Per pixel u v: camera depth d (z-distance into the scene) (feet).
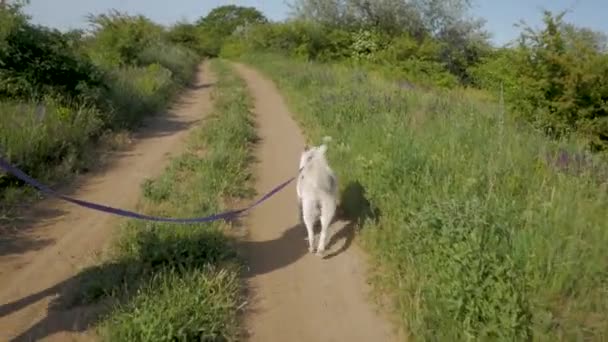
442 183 22.81
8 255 18.99
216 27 238.68
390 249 19.31
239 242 21.11
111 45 77.10
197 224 20.42
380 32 119.55
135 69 69.36
